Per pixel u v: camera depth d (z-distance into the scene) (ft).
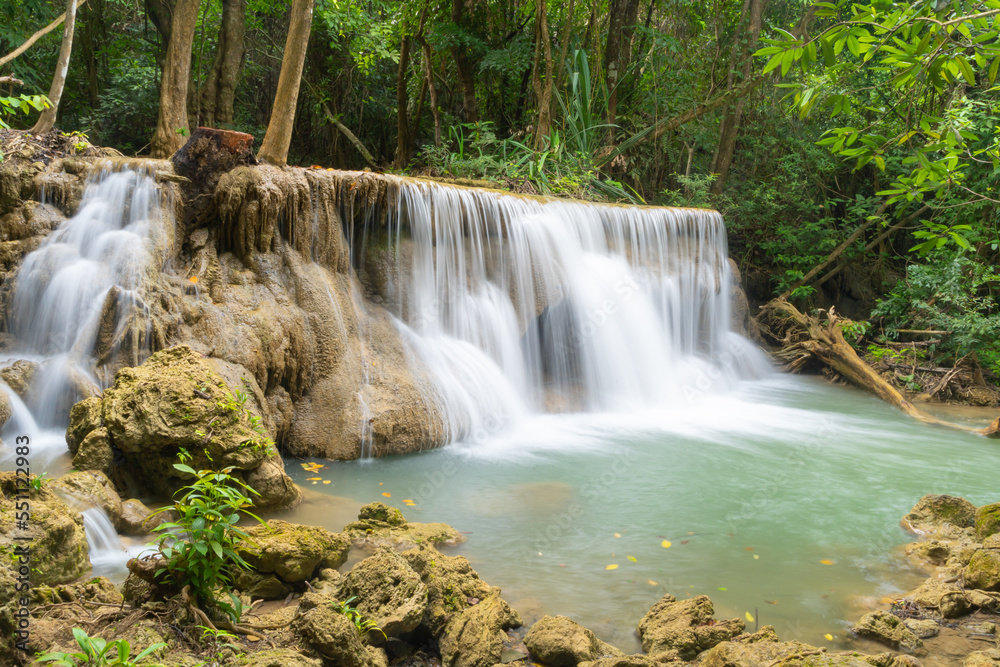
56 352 23.02
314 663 10.51
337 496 20.84
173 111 34.32
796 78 55.31
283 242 26.76
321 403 25.46
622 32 54.95
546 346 35.27
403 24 51.98
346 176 28.27
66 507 15.07
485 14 51.98
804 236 53.93
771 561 17.47
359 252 29.19
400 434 25.75
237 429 18.63
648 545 18.20
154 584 11.82
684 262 41.06
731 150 56.59
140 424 17.90
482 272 31.99
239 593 13.38
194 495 12.00
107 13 60.75
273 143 30.01
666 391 37.17
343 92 65.00
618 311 35.91
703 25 59.31
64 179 25.88
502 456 25.95
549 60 47.57
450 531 17.98
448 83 57.21
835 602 15.33
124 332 22.38
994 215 45.80
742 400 38.75
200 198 26.21
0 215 24.72
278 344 24.81
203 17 55.01
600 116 53.26
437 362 28.81
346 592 12.91
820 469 25.81
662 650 12.79
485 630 12.87
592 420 32.35
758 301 56.13
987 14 9.89
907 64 11.05
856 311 56.13
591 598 15.17
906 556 18.04
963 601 14.87
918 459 27.71
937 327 46.85
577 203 36.47
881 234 53.98
